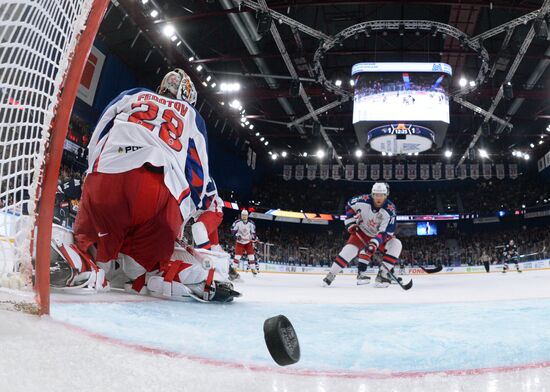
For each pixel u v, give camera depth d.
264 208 36.38
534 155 36.34
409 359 1.48
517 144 35.09
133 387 1.03
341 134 32.28
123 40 19.70
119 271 3.20
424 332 2.00
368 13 21.83
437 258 33.59
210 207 3.50
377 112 19.25
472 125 30.39
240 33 18.97
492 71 20.83
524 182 38.19
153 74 22.53
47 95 1.66
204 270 3.05
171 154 3.09
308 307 3.04
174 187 3.09
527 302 3.49
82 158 19.31
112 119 3.14
